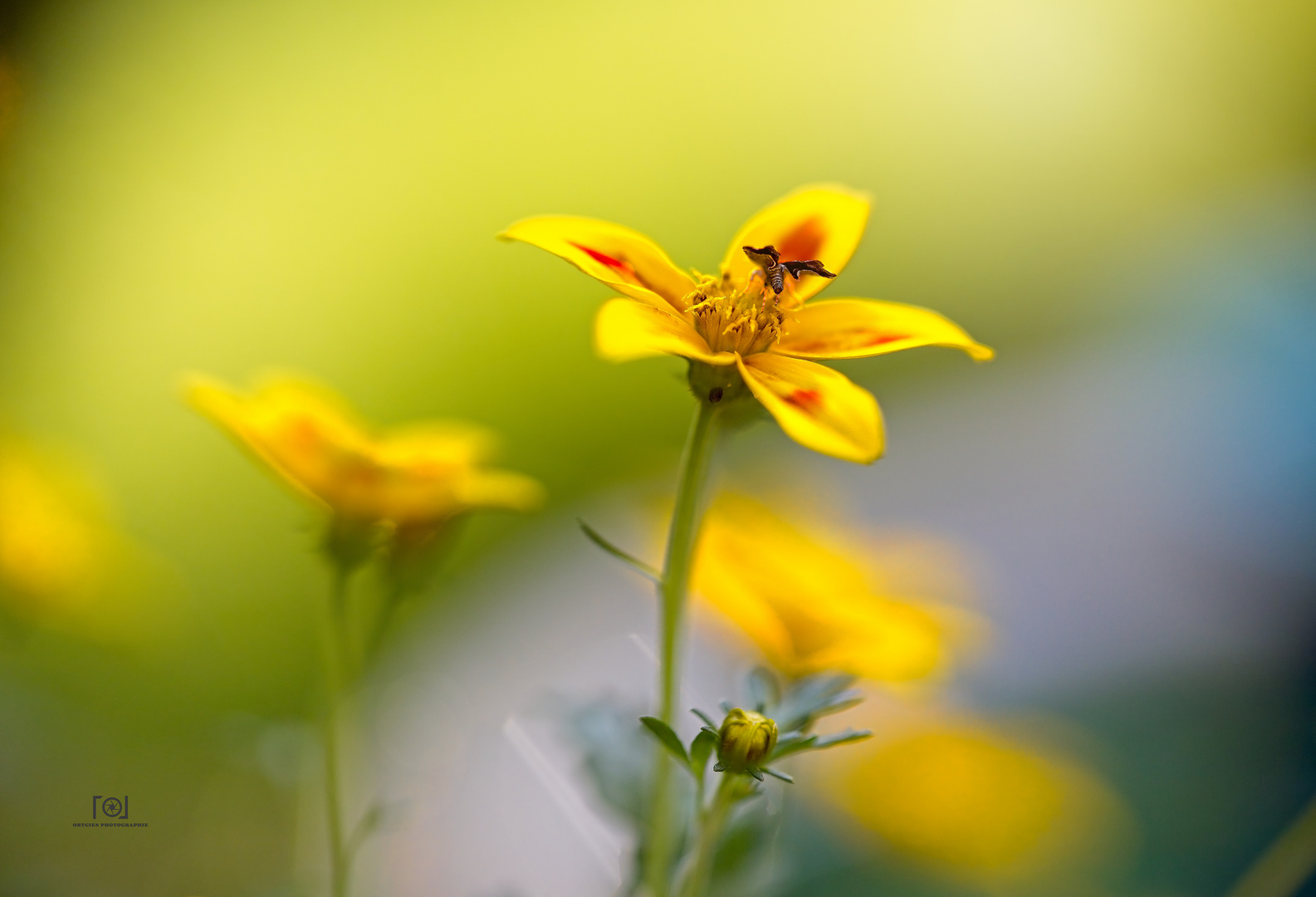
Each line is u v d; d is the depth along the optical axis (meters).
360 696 0.35
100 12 0.82
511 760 0.41
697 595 0.34
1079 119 0.81
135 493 0.64
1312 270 0.67
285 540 0.61
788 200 0.32
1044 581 0.55
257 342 0.77
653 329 0.30
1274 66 0.78
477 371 0.74
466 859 0.38
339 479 0.33
